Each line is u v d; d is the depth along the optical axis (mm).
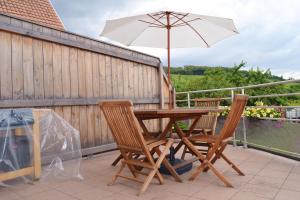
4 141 2982
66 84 4348
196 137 3541
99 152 4852
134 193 2844
